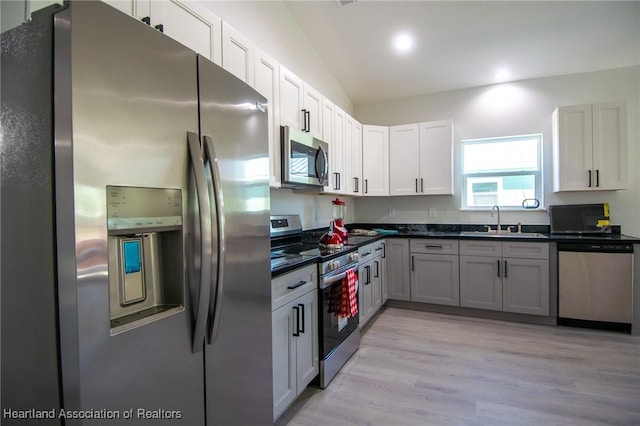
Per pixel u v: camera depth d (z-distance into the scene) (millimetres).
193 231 1058
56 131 785
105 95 822
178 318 1015
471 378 2244
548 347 2732
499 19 2904
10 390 887
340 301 2383
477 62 3553
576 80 3646
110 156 830
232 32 1776
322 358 2133
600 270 3092
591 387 2111
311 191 3066
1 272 888
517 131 3863
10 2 1185
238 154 1314
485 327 3227
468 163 4148
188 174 1054
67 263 769
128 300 968
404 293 3830
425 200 4324
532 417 1824
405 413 1878
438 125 3973
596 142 3332
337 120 3336
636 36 3021
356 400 2010
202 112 1129
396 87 4160
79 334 761
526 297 3328
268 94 2115
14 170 858
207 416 1140
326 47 3449
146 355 917
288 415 1871
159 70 970
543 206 3760
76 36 765
